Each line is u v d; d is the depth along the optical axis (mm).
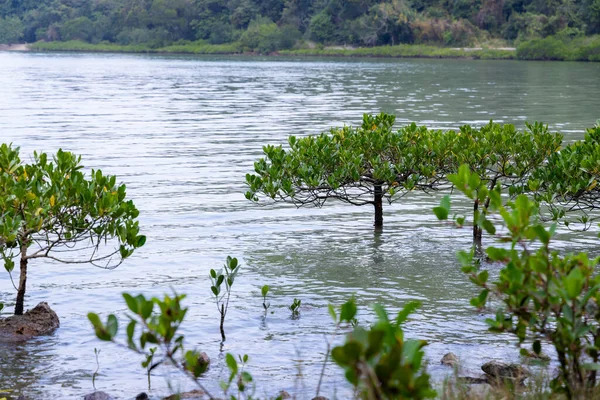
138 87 61562
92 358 8633
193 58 127500
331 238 14336
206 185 19703
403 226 15258
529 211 5117
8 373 8188
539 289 5105
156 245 13766
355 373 3518
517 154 13188
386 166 13281
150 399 7527
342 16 133625
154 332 4535
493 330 5402
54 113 40156
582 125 32375
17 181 9766
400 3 128500
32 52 156000
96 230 9672
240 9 145250
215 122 35938
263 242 14062
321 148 13719
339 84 64375
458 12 125688
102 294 11008
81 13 170500
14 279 11711
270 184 12906
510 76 73125
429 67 93125
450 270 12062
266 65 102250
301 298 10812
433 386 6895
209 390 7695
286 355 8734
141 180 20406
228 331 9516
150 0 157500
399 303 10539
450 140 13430
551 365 7984
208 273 12094
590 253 12867
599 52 104500
